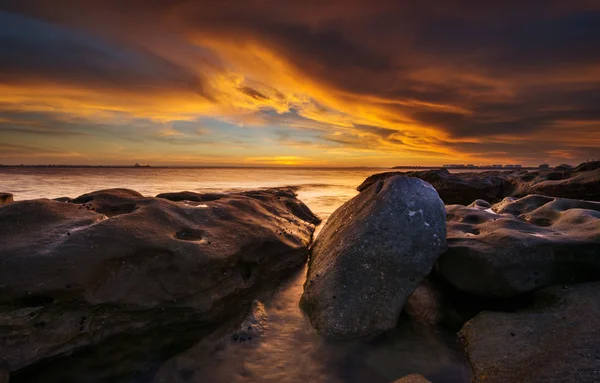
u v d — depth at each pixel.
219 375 3.75
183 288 4.55
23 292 3.62
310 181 49.16
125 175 61.25
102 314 4.07
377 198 5.85
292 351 4.20
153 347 4.27
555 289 4.69
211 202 7.31
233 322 4.89
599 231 5.35
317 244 7.33
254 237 6.22
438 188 23.28
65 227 4.54
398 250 4.92
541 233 5.77
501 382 3.24
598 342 3.33
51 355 3.70
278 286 6.33
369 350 4.17
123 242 4.45
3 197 10.67
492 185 21.89
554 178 19.61
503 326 4.16
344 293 4.67
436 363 3.90
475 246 5.34
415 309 5.17
